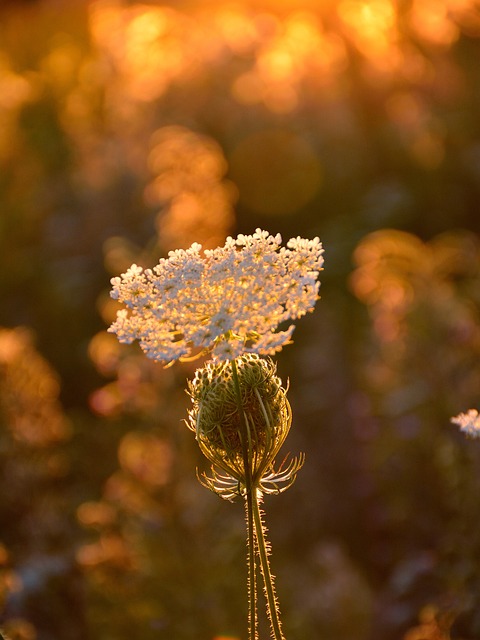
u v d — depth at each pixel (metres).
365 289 3.72
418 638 2.28
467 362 3.26
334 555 3.33
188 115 6.47
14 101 6.34
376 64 6.08
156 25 6.51
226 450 1.02
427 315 3.32
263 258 0.95
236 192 6.22
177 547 3.05
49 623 2.69
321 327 4.81
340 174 6.23
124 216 5.39
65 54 6.77
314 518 3.87
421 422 3.29
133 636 2.78
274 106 6.52
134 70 6.35
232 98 6.57
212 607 2.92
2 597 2.51
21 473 2.98
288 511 3.92
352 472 3.93
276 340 0.92
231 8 7.08
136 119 6.05
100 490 3.66
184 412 3.26
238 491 1.04
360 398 4.04
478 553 2.36
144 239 5.11
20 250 5.67
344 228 5.74
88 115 6.17
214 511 3.21
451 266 3.63
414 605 2.69
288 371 4.85
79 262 5.43
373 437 3.70
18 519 2.96
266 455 1.01
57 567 2.77
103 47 6.45
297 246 0.96
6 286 5.55
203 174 4.47
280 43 6.58
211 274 0.94
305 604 3.10
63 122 6.18
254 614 0.99
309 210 6.26
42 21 7.82
